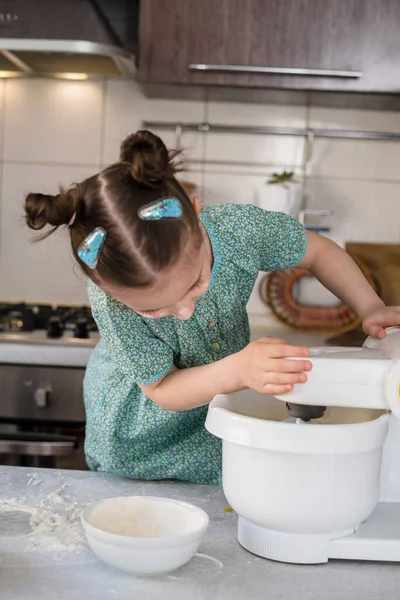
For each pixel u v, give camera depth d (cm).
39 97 262
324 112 258
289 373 88
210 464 127
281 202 261
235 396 101
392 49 221
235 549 92
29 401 215
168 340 119
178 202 92
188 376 106
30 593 78
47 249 262
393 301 250
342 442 85
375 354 92
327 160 259
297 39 221
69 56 229
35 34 225
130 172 93
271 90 231
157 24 223
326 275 133
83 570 84
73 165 263
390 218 259
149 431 124
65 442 211
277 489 87
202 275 102
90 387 135
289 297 254
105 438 126
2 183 264
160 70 225
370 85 222
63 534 93
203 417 127
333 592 81
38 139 263
